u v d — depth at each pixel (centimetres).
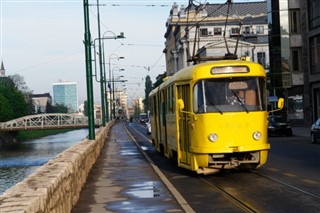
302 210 995
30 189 669
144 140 4350
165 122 2164
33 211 567
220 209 1051
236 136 1509
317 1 4722
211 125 1508
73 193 1115
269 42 5550
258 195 1203
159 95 2439
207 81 1541
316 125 3142
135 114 19500
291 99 5509
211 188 1364
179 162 1736
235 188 1335
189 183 1486
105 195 1294
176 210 1055
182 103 1563
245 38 8706
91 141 2206
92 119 2434
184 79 1648
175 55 10869
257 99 1548
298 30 5381
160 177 1620
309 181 1399
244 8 10325
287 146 2967
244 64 1559
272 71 5475
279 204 1072
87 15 2403
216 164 1536
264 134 1542
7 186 4575
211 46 8225
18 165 6750
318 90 4944
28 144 11019
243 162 1538
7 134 11756
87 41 2417
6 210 526
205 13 9644
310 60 4975
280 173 1605
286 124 4125
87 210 1079
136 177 1677
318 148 2731
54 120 13312
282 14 5366
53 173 858
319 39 4772
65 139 12562
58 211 809
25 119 12544
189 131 1595
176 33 10825
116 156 2645
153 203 1150
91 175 1772
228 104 1529
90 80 2430
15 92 14012
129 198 1233
